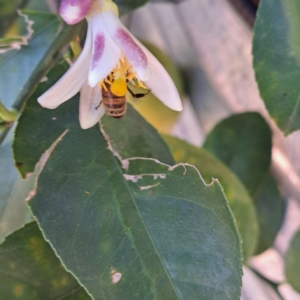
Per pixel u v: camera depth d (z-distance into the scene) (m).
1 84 0.19
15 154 0.16
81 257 0.16
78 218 0.16
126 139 0.18
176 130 0.35
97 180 0.16
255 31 0.17
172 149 0.20
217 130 0.23
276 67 0.17
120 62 0.16
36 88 0.16
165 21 0.32
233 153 0.23
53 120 0.16
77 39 0.18
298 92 0.17
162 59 0.26
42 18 0.19
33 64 0.19
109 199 0.16
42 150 0.16
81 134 0.16
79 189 0.16
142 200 0.16
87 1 0.15
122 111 0.16
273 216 0.24
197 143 0.34
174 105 0.16
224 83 0.29
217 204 0.16
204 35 0.29
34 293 0.17
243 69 0.27
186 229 0.16
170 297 0.16
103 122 0.18
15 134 0.16
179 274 0.16
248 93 0.27
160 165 0.16
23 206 0.18
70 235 0.16
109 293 0.16
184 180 0.16
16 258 0.17
